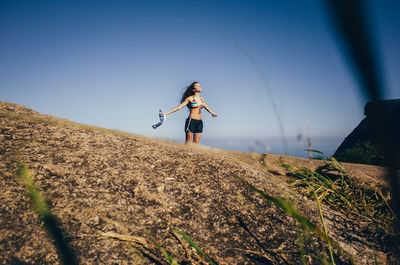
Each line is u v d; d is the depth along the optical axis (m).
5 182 1.72
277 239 1.84
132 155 2.55
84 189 1.90
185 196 2.13
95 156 2.34
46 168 1.98
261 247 1.74
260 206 2.18
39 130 2.57
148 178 2.23
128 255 1.46
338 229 2.12
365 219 2.37
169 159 2.65
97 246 1.46
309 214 2.21
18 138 2.32
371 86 0.21
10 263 1.24
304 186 2.88
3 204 1.55
